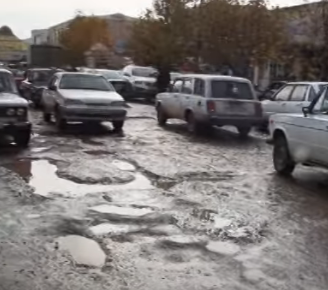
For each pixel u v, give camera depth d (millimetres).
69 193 8156
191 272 5246
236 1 25859
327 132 8727
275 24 25375
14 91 13383
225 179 9594
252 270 5344
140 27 31547
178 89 16969
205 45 26625
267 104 15820
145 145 13375
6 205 7379
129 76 30031
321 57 22312
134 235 6309
